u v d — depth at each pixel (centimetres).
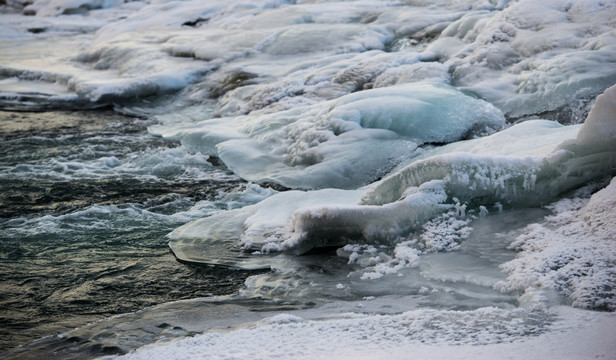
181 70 1387
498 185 640
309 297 552
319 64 1289
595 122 622
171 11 1875
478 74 1080
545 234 573
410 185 668
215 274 629
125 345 482
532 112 961
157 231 746
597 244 521
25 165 991
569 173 635
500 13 1185
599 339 370
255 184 884
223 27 1662
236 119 1141
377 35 1375
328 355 369
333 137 926
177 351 412
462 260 573
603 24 1064
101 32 1877
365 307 518
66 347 484
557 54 1043
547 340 376
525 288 495
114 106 1352
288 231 686
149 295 589
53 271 643
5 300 581
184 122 1202
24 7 2456
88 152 1060
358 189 799
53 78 1519
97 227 759
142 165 1000
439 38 1271
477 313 444
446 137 923
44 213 810
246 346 404
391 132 925
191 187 900
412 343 389
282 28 1488
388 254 616
